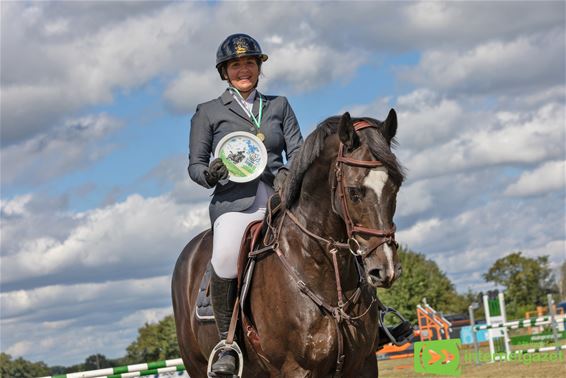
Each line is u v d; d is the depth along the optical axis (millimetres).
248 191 6172
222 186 6227
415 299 46156
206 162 6352
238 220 6062
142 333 52000
